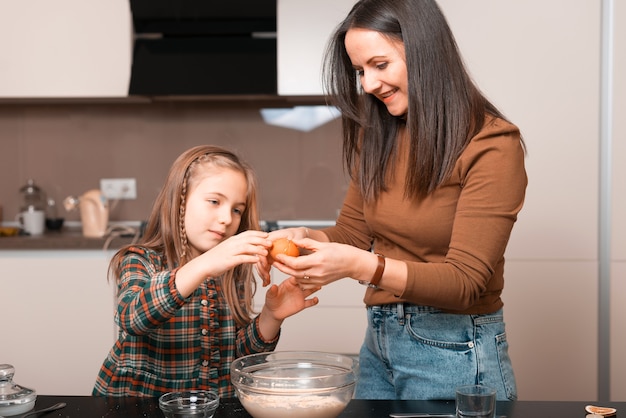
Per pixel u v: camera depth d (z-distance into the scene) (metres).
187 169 1.51
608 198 2.85
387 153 1.51
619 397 2.84
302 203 3.43
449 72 1.37
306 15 3.01
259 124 3.42
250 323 1.54
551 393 2.87
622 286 2.84
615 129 2.83
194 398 1.16
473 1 2.85
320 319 2.87
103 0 3.05
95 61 3.07
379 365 1.60
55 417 1.20
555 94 2.84
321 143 3.41
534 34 2.84
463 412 1.12
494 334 1.48
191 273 1.25
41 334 2.91
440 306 1.33
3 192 3.46
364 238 1.71
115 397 1.33
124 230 3.23
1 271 2.91
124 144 3.45
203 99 3.37
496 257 1.35
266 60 3.09
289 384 1.10
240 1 3.02
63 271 2.90
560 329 2.86
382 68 1.40
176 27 3.11
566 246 2.85
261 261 1.29
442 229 1.45
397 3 1.37
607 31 2.83
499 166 1.35
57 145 3.46
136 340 1.45
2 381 1.23
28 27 3.06
